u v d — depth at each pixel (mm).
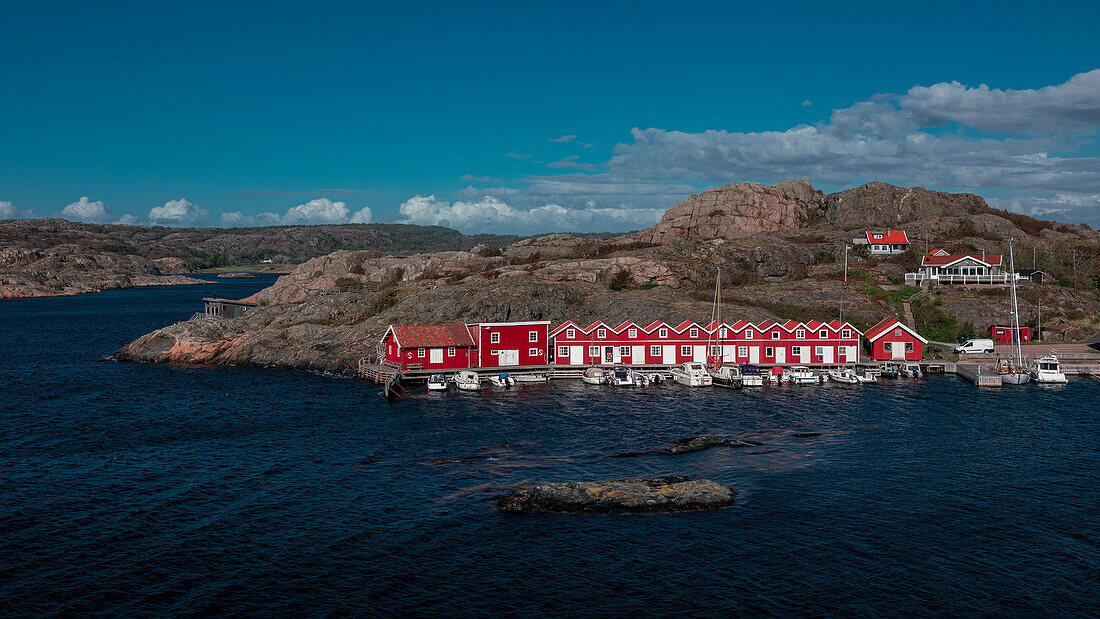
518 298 126500
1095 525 49000
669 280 147500
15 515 51188
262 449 67438
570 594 40500
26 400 89750
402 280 175875
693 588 41031
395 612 38812
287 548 46062
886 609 38844
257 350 118062
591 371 100750
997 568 43094
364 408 84688
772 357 109375
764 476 58719
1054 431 72875
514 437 71125
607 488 53438
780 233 182625
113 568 43406
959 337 122562
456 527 48875
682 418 79188
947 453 65250
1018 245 169250
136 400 89562
